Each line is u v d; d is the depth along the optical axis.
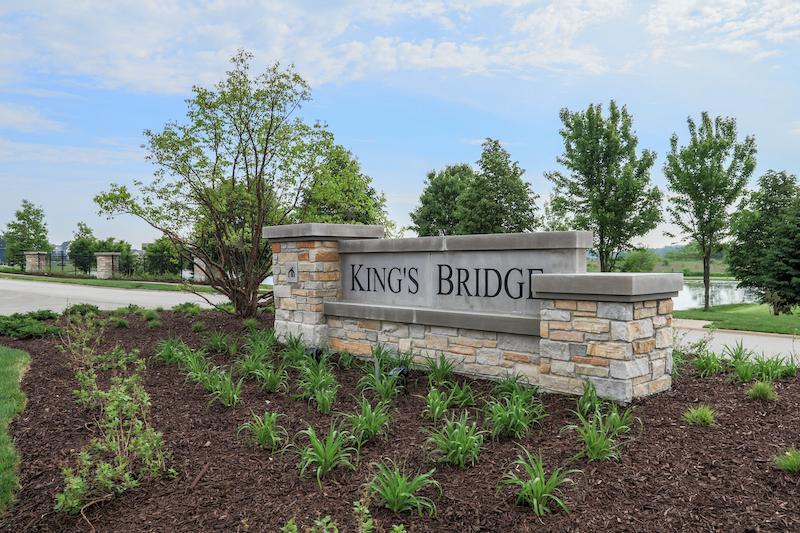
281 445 4.69
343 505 3.61
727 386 6.00
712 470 3.93
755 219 25.09
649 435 4.55
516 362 6.29
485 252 6.71
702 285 46.53
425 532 3.28
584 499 3.55
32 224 49.28
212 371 7.05
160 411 5.69
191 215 12.03
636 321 5.33
